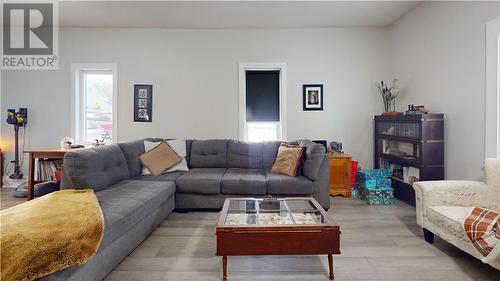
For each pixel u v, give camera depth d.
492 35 2.63
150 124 4.53
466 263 2.11
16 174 4.38
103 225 1.73
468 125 2.93
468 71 2.92
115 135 4.51
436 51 3.40
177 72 4.49
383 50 4.45
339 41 4.45
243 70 4.47
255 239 1.85
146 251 2.33
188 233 2.72
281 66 4.46
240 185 3.27
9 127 4.54
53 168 4.05
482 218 1.95
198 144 4.04
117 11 3.84
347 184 4.00
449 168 3.21
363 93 4.48
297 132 4.51
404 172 3.74
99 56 4.48
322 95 4.48
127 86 4.49
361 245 2.43
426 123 3.25
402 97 4.14
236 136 4.52
